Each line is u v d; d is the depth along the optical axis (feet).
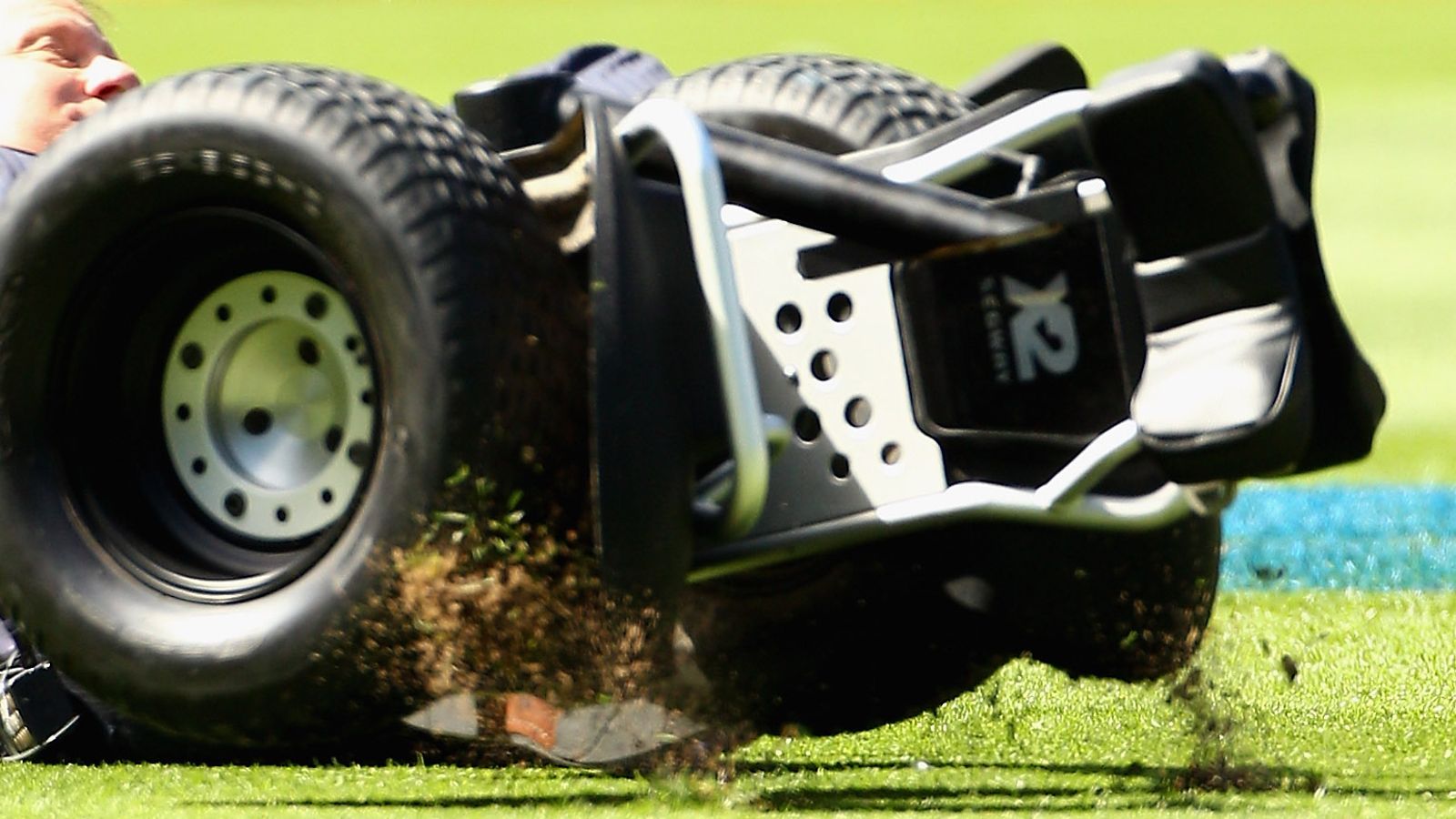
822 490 38.68
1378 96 346.13
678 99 44.80
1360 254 211.00
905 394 38.42
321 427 37.63
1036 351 37.99
